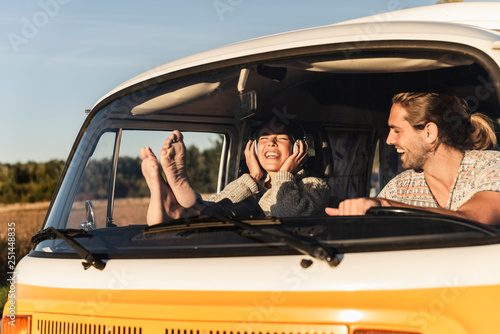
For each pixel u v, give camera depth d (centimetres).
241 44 289
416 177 280
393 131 278
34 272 265
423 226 209
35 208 2064
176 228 241
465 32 237
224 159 324
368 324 194
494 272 191
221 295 213
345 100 297
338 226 218
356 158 311
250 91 301
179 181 311
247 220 230
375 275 199
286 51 269
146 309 221
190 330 214
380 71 267
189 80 294
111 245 251
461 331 187
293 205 307
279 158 319
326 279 203
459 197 259
